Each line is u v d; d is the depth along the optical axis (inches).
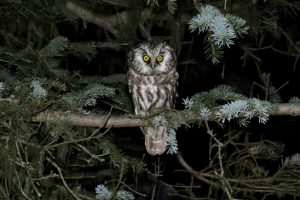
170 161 375.6
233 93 198.1
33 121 207.0
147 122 205.8
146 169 209.5
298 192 255.0
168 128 203.6
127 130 356.5
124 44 275.0
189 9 315.9
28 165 193.2
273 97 253.8
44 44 313.1
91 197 211.5
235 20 163.9
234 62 396.5
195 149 393.1
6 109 195.5
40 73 237.0
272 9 301.3
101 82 256.1
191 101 197.5
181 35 322.3
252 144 263.4
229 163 265.3
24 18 301.4
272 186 256.7
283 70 417.1
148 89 265.0
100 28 374.6
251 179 260.7
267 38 384.2
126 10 306.0
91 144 250.8
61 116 207.2
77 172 255.3
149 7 312.0
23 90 196.5
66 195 213.5
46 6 287.0
